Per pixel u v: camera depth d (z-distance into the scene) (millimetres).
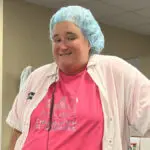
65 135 1153
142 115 1163
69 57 1230
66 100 1209
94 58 1284
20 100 1424
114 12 4711
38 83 1347
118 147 1142
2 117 3795
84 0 4180
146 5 4395
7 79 3898
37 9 4305
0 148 3727
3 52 3883
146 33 6000
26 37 4145
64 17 1229
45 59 4344
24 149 1246
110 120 1158
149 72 6039
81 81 1238
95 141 1130
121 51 5566
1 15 3889
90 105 1166
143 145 2180
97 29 1320
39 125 1235
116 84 1216
